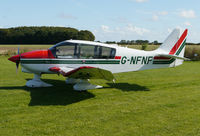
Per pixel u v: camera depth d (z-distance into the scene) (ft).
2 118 12.29
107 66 21.81
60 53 20.43
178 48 25.13
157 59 24.06
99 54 21.24
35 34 191.21
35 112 13.52
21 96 17.37
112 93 19.49
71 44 20.53
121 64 22.41
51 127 11.14
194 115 13.42
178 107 15.07
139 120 12.43
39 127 11.10
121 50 22.24
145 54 23.40
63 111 13.83
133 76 30.14
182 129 11.26
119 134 10.53
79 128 11.11
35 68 20.43
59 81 24.91
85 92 19.61
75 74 16.49
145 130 11.06
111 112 13.78
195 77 29.43
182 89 21.33
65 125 11.46
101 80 26.45
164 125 11.75
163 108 14.80
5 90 19.36
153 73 33.30
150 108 14.78
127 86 22.95
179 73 33.42
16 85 21.76
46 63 20.33
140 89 21.40
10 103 15.33
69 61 20.58
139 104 15.78
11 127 11.03
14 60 20.40
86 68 14.75
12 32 194.08
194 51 61.05
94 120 12.28
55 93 18.84
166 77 29.40
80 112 13.69
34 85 20.80
